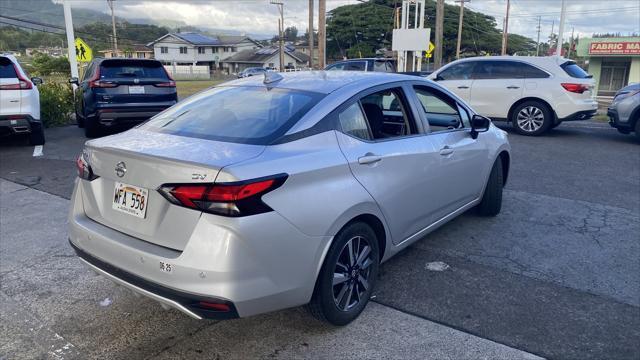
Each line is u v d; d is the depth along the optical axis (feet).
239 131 10.07
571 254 14.56
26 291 12.32
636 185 22.43
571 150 30.63
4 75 27.68
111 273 9.53
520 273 13.29
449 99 14.84
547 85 34.55
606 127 40.63
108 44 247.91
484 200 17.29
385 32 198.18
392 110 12.66
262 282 8.61
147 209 9.04
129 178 9.23
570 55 214.90
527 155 29.14
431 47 88.33
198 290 8.30
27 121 28.50
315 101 10.75
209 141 9.71
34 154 28.73
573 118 34.45
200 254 8.27
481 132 15.65
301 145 9.73
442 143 13.58
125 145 9.73
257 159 8.83
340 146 10.37
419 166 12.44
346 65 61.26
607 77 125.49
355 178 10.36
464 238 15.75
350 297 10.64
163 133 10.55
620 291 12.31
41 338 10.36
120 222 9.56
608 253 14.65
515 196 20.52
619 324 10.80
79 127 40.47
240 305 8.43
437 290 12.31
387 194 11.23
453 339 10.24
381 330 10.57
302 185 9.18
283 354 9.78
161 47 305.53
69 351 9.93
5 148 30.53
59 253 14.62
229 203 8.16
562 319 10.98
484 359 9.59
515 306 11.54
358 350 9.89
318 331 10.55
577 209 18.81
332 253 9.80
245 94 11.87
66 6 46.34
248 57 297.94
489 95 36.52
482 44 215.10
